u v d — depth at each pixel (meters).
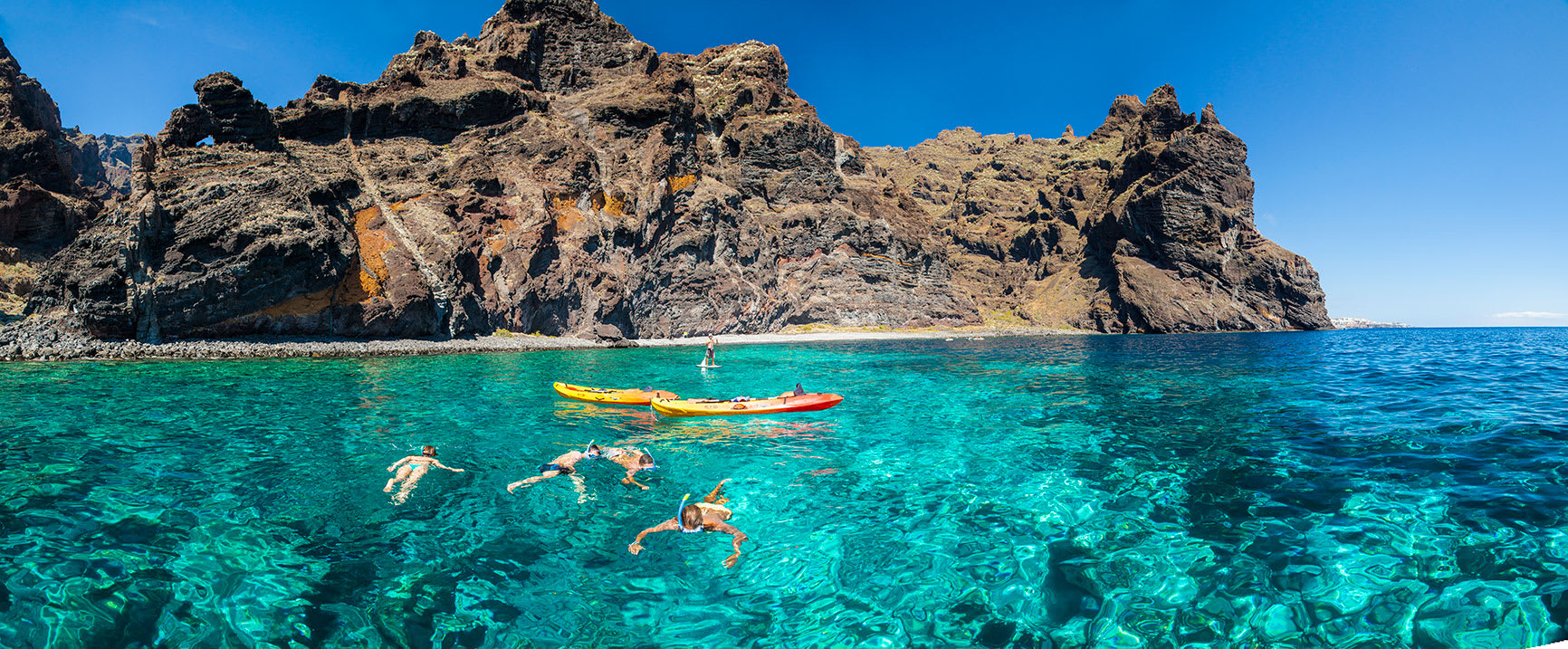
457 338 49.38
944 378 27.86
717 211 74.56
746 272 76.94
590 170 65.25
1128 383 25.38
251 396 20.25
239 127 51.28
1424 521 8.12
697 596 6.45
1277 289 106.81
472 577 6.80
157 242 39.00
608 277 61.78
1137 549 7.48
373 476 10.55
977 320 100.25
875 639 5.63
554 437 14.05
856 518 8.64
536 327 56.72
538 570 6.98
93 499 9.19
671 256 69.81
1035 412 17.78
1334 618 5.84
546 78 77.38
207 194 42.28
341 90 68.50
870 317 87.31
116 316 36.06
